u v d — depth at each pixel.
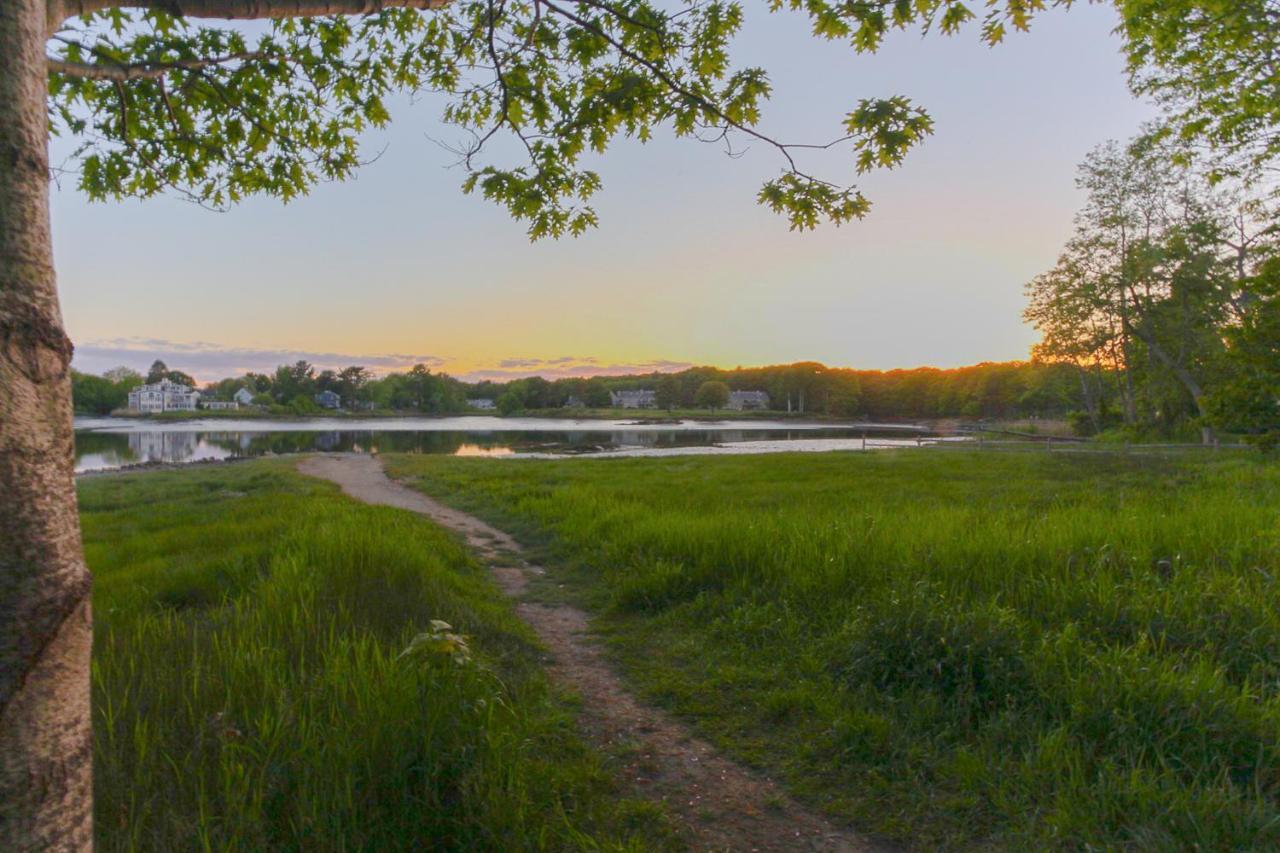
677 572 6.91
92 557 9.14
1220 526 7.47
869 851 3.08
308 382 157.00
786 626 5.59
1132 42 12.47
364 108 4.37
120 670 3.80
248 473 25.42
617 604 6.75
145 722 3.31
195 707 3.54
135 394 142.88
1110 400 54.84
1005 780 3.38
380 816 2.92
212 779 3.01
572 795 3.41
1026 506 12.04
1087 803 3.13
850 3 3.24
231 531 10.03
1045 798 3.25
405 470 24.86
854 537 7.22
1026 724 3.82
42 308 1.13
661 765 3.80
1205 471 17.73
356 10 2.78
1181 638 4.68
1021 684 4.12
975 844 3.06
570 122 3.76
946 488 16.55
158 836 2.63
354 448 54.81
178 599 6.51
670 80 3.46
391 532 9.19
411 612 5.56
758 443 59.22
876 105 3.16
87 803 1.15
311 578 6.05
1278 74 12.03
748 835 3.19
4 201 1.10
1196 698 3.69
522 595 7.43
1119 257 37.03
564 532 10.48
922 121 3.21
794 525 8.15
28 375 1.10
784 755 3.90
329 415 147.00
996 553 6.37
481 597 6.98
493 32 3.66
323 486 19.84
